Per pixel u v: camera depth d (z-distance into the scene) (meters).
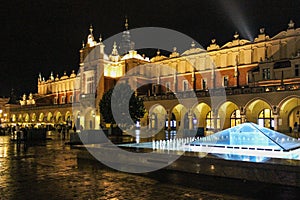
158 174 12.63
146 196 9.47
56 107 79.75
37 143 30.52
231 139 17.45
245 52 52.84
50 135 46.50
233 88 44.75
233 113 48.50
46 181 11.66
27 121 90.06
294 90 37.44
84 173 13.15
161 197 9.34
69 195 9.64
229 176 11.70
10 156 19.39
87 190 10.24
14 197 9.45
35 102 89.12
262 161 11.16
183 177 11.99
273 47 49.41
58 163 16.12
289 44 47.44
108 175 12.66
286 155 14.60
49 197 9.43
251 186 10.39
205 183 10.95
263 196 9.27
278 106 38.88
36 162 16.59
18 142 29.97
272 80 44.28
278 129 38.78
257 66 50.38
